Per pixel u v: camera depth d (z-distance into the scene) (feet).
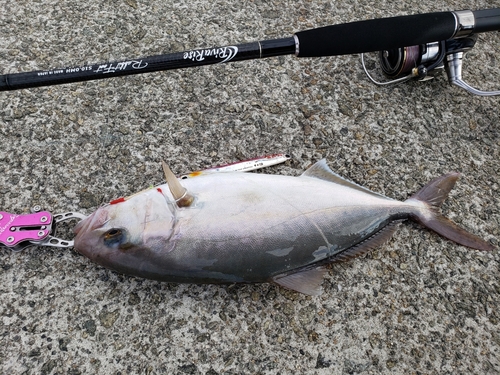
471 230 1.49
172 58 1.23
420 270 1.42
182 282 1.27
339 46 1.27
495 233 1.49
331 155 1.57
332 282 1.38
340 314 1.35
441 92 1.72
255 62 1.70
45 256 1.35
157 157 1.51
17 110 1.54
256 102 1.64
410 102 1.69
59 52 1.67
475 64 1.81
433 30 1.28
